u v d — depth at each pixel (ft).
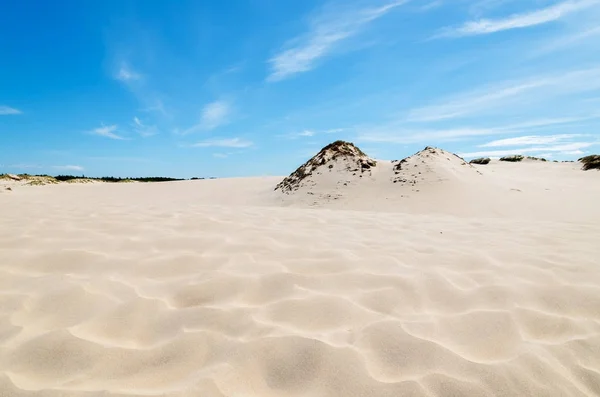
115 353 5.43
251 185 73.61
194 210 18.53
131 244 10.80
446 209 38.29
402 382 4.90
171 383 4.75
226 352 5.48
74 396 4.39
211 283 8.09
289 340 5.78
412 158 55.98
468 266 9.78
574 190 52.08
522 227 17.22
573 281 8.65
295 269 9.16
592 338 6.22
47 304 6.79
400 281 8.48
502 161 116.98
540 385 4.96
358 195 47.60
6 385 4.56
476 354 5.63
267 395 4.70
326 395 4.71
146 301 7.15
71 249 9.93
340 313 6.82
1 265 8.57
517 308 7.18
